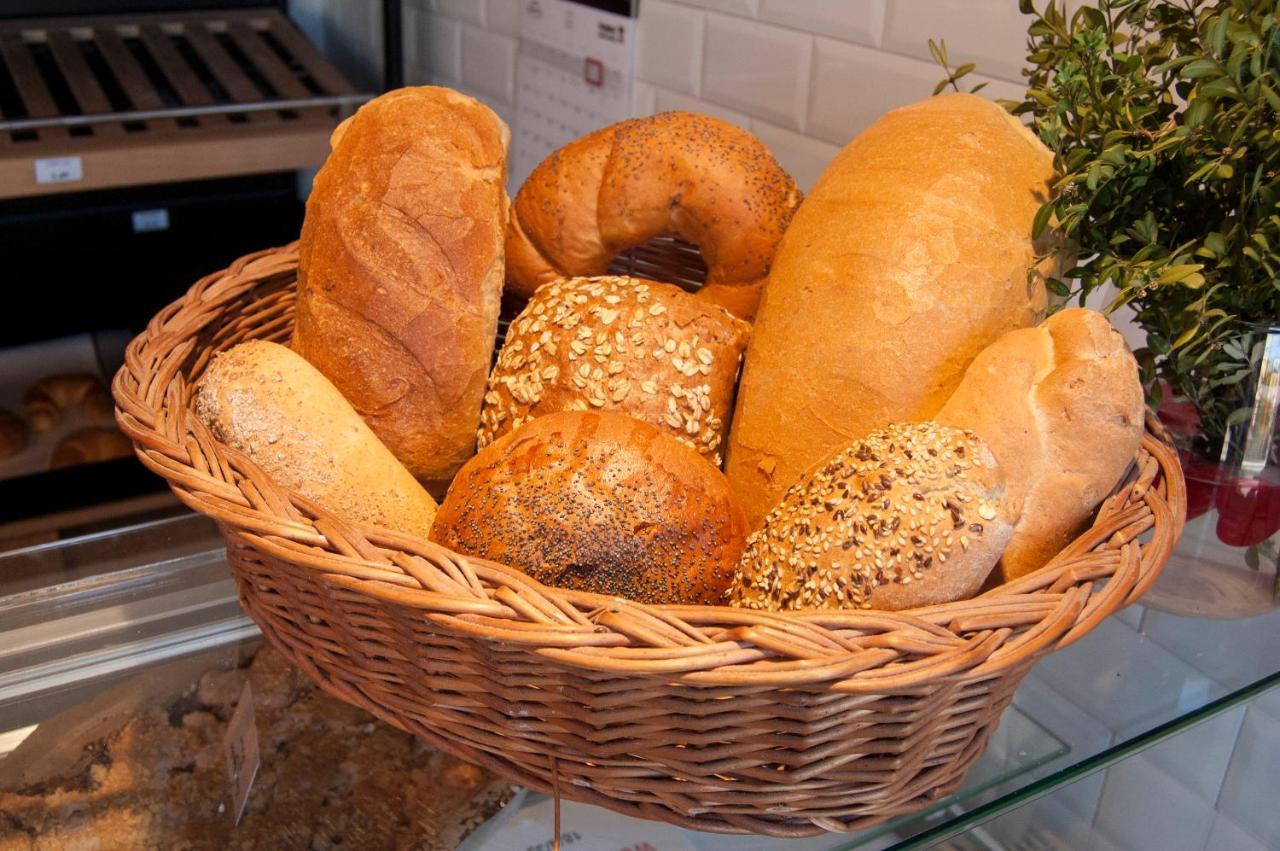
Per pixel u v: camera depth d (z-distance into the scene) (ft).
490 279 2.75
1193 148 2.41
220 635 2.67
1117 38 2.54
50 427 5.25
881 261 2.50
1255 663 2.59
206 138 4.93
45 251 4.94
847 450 2.25
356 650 2.22
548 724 2.05
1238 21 2.24
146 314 5.34
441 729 2.26
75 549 2.82
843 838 2.22
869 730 1.95
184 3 5.51
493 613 1.86
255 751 2.47
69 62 5.05
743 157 3.22
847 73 4.07
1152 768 2.84
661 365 2.70
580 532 2.27
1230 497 2.75
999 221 2.52
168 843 2.27
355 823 2.34
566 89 5.56
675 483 2.37
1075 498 2.26
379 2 5.75
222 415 2.47
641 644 1.81
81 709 2.46
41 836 2.24
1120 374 2.23
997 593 1.96
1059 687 2.55
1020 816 2.61
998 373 2.30
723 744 1.97
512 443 2.44
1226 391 2.64
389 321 2.66
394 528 2.52
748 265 3.22
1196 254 2.40
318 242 2.75
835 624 1.83
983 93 3.61
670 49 4.87
